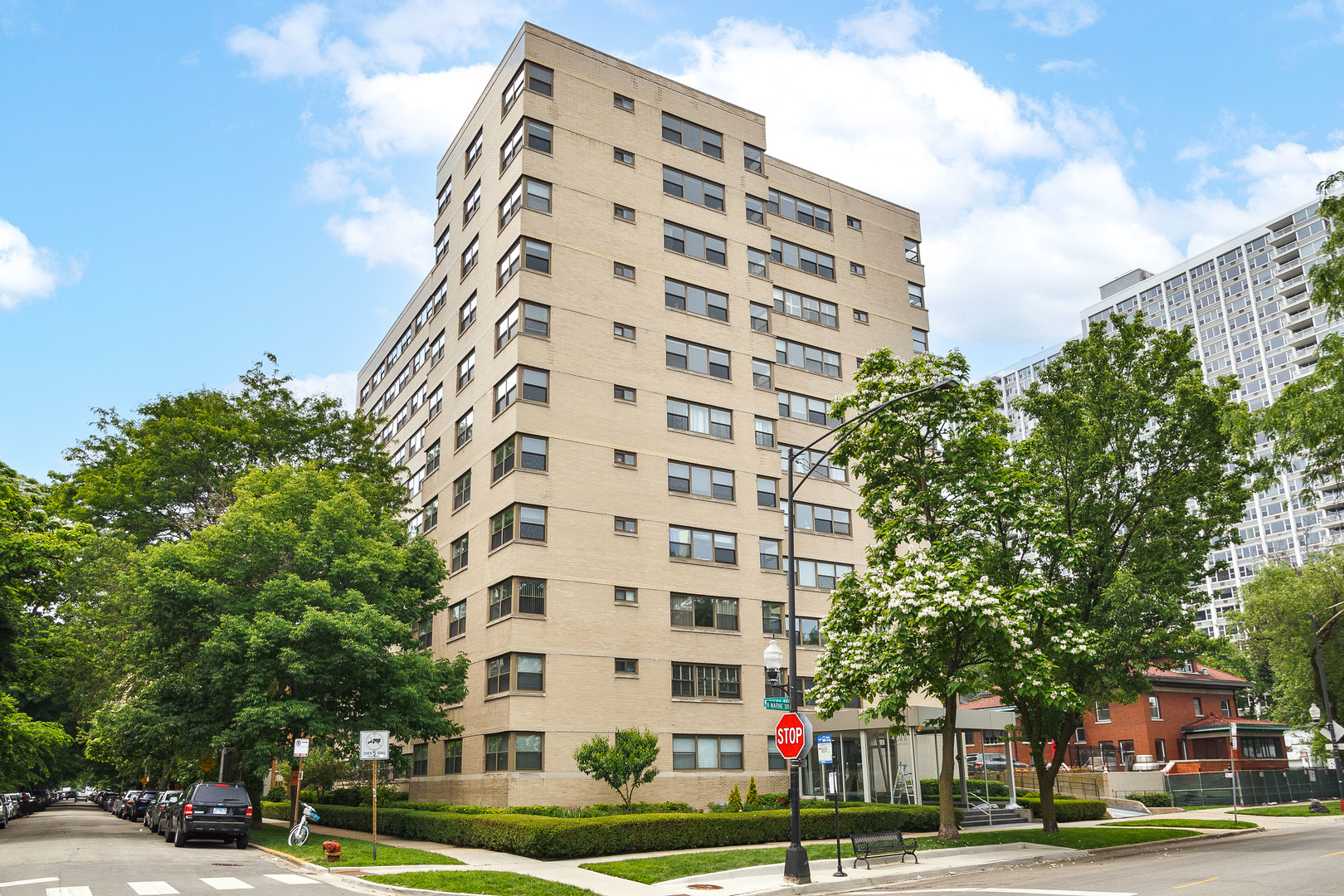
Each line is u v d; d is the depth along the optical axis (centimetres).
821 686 2686
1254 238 13525
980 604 2323
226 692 2964
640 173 4119
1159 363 3016
